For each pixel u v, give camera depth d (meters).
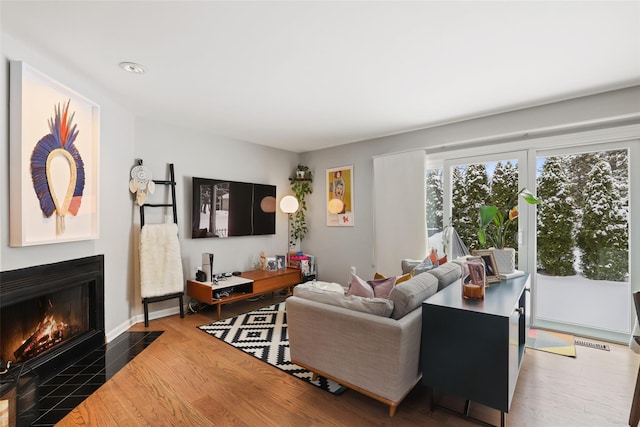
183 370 2.49
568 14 1.82
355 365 2.01
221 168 4.51
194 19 1.88
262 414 1.94
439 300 2.00
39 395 2.06
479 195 3.80
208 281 3.92
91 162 2.79
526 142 3.42
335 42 2.14
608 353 2.80
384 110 3.46
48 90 2.31
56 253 2.44
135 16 1.85
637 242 2.93
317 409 1.99
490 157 3.70
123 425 1.83
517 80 2.70
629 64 2.40
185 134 4.10
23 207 2.10
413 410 1.99
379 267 4.49
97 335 2.91
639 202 2.91
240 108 3.41
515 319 1.93
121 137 3.33
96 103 2.83
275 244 5.27
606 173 3.07
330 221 5.20
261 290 4.29
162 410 1.97
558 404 2.04
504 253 2.91
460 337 1.81
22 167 2.09
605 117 2.90
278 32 2.03
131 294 3.54
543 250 3.39
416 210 4.12
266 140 4.79
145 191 3.60
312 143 4.98
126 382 2.31
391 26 1.96
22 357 2.28
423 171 4.07
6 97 2.04
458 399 2.13
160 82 2.77
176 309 3.98
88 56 2.32
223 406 2.02
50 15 1.83
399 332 1.80
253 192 4.85
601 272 3.10
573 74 2.58
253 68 2.51
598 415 1.93
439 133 3.99
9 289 2.06
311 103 3.27
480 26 1.95
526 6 1.76
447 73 2.59
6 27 1.95
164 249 3.68
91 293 2.92
